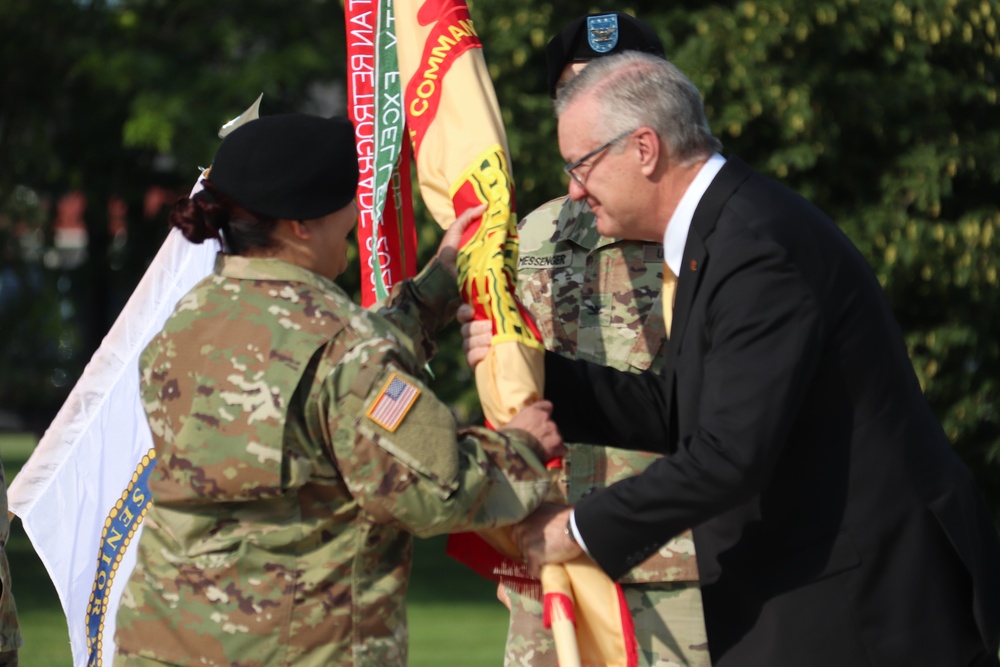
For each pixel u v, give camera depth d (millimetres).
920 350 28703
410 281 9766
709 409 8320
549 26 28141
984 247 27625
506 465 8414
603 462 10836
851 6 27594
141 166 41406
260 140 8141
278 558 7879
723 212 8734
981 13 28141
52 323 42531
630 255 10945
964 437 29469
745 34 27000
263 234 8234
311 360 7879
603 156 8883
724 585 8875
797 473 8656
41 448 11953
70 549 11852
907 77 28469
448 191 10109
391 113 11117
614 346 10914
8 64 40500
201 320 8102
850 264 8672
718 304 8461
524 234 11336
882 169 29141
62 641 24094
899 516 8570
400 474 7812
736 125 27016
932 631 8547
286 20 37750
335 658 7918
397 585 8195
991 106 30141
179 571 7973
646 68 8922
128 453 11836
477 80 10367
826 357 8516
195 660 7867
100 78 36781
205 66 37750
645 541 8477
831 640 8508
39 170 40938
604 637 8742
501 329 9328
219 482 7812
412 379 7887
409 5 10695
